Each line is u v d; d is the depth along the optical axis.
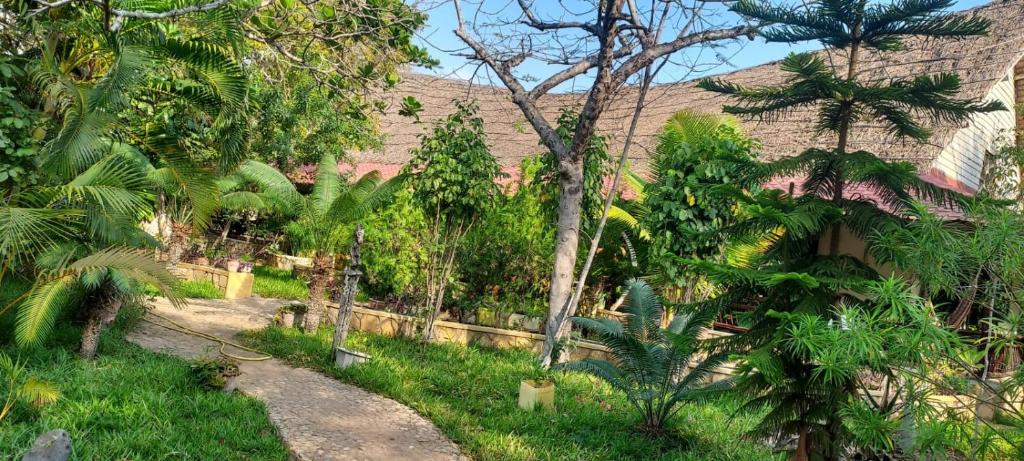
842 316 3.55
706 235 5.23
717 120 11.11
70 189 6.03
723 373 8.44
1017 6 12.98
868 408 4.04
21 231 5.59
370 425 6.16
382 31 8.15
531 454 5.75
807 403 4.63
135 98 8.37
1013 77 13.59
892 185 4.36
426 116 19.08
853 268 4.46
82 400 5.47
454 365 8.73
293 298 14.07
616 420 6.91
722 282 4.70
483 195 10.23
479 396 7.48
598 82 8.46
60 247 6.49
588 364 6.96
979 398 3.45
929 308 3.34
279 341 9.28
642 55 8.46
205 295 13.00
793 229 4.24
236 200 14.36
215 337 9.12
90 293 6.85
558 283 9.29
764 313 4.69
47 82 6.41
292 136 14.45
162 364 6.83
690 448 6.27
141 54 6.39
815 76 4.58
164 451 4.77
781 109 5.23
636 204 11.52
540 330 11.46
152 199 7.41
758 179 4.91
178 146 7.75
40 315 5.99
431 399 7.11
